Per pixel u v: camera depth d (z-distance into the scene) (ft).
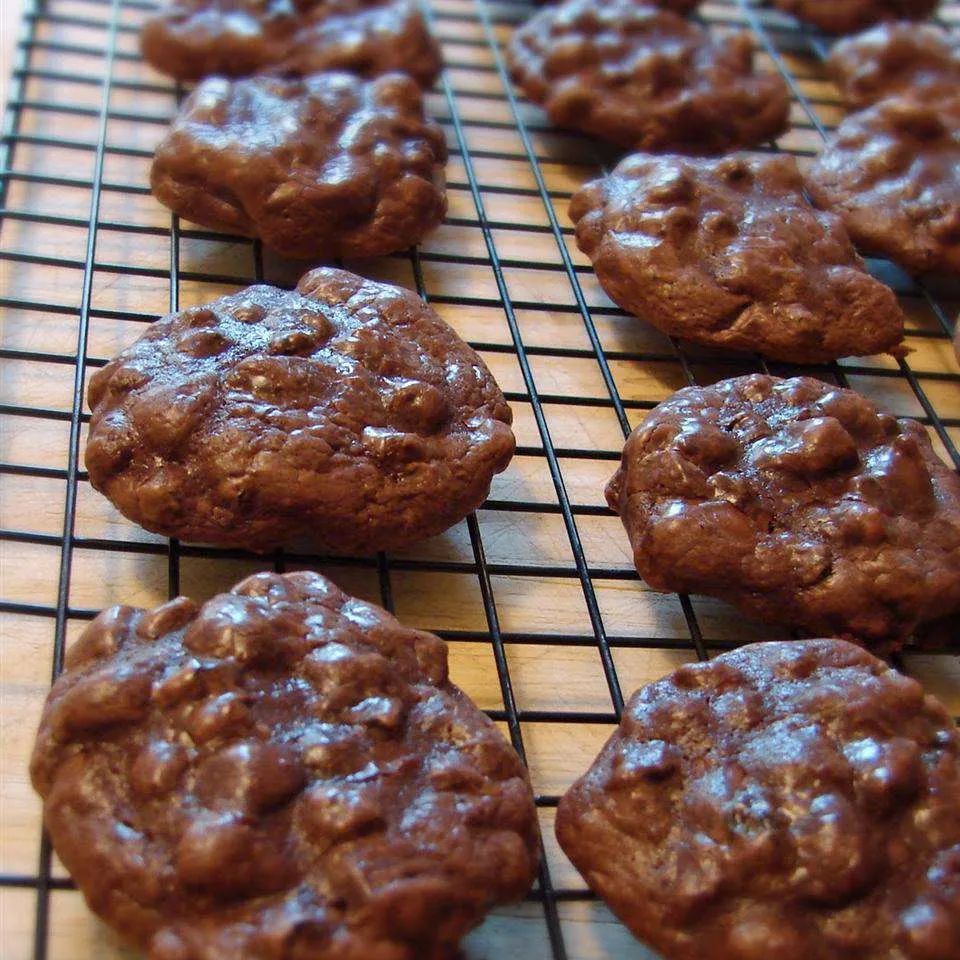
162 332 1.06
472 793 0.86
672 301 1.17
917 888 0.86
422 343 1.08
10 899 0.88
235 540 0.99
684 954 0.85
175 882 0.81
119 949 0.87
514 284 1.28
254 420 0.99
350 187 1.19
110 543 1.01
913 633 1.04
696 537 1.01
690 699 0.92
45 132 1.34
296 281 1.24
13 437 1.09
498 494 1.12
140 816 0.84
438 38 1.57
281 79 1.29
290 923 0.79
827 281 1.19
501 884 0.84
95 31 1.49
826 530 1.02
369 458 1.00
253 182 1.17
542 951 0.90
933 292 1.34
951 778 0.89
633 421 1.19
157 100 1.41
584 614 1.06
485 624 1.04
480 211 1.32
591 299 1.28
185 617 0.90
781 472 1.04
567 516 1.08
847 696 0.91
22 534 1.01
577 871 0.93
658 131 1.36
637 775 0.89
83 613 0.98
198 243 1.26
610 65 1.39
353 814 0.82
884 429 1.09
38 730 0.88
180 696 0.86
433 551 1.07
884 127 1.34
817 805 0.87
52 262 1.18
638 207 1.21
